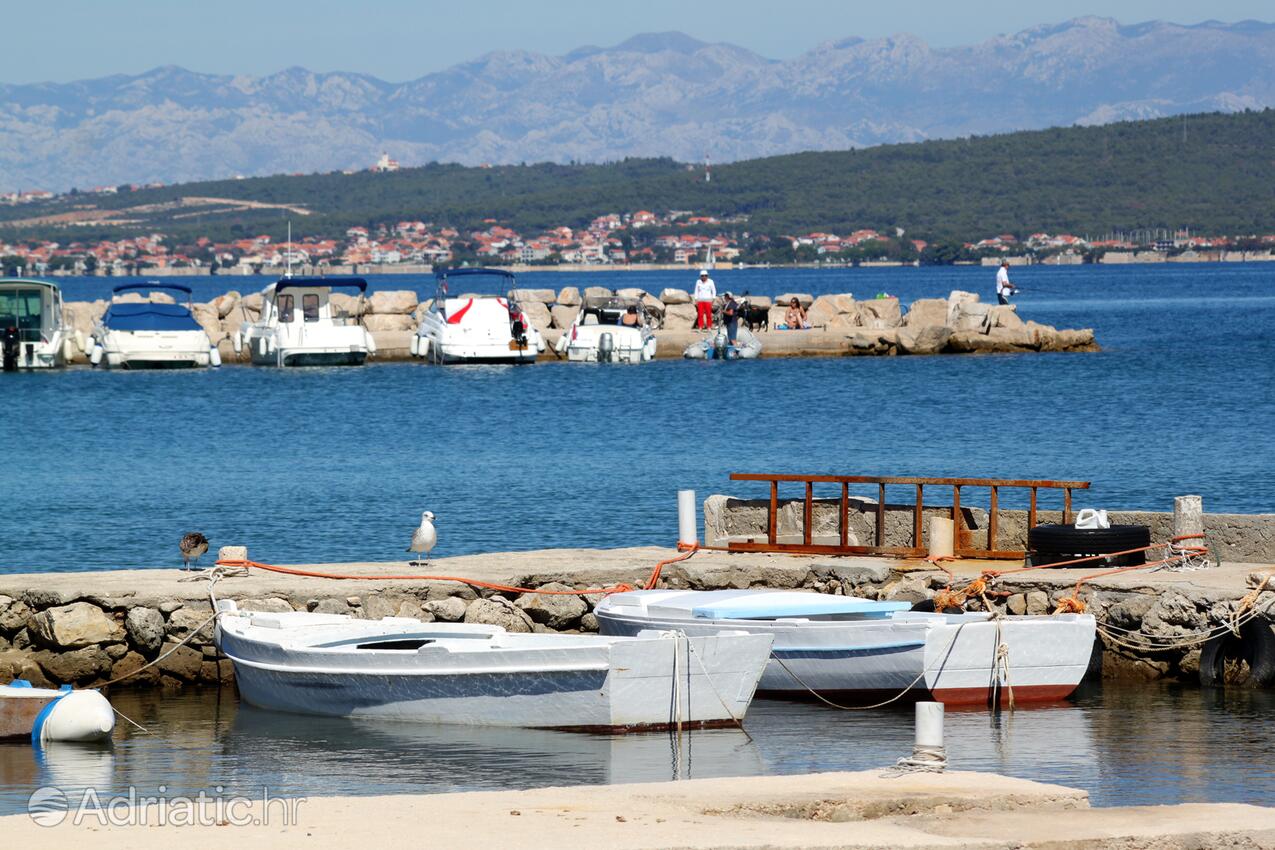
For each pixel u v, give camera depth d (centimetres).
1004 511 6306
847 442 11775
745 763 4259
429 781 4088
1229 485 9475
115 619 5416
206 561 7488
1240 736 4522
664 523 8375
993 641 4928
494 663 4631
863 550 6094
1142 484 9588
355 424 13300
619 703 4531
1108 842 2908
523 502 9119
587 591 5753
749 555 6184
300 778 4138
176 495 9581
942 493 9619
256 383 16762
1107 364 17925
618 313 19362
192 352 18238
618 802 3141
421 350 18912
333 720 4850
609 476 10181
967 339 19650
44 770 4262
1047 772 4125
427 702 4734
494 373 17625
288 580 5691
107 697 5241
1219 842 2952
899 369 17500
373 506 9056
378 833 2902
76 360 19150
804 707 4988
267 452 11631
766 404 14312
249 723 4831
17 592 5456
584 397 15088
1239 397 14388
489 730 4656
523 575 5800
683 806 3111
